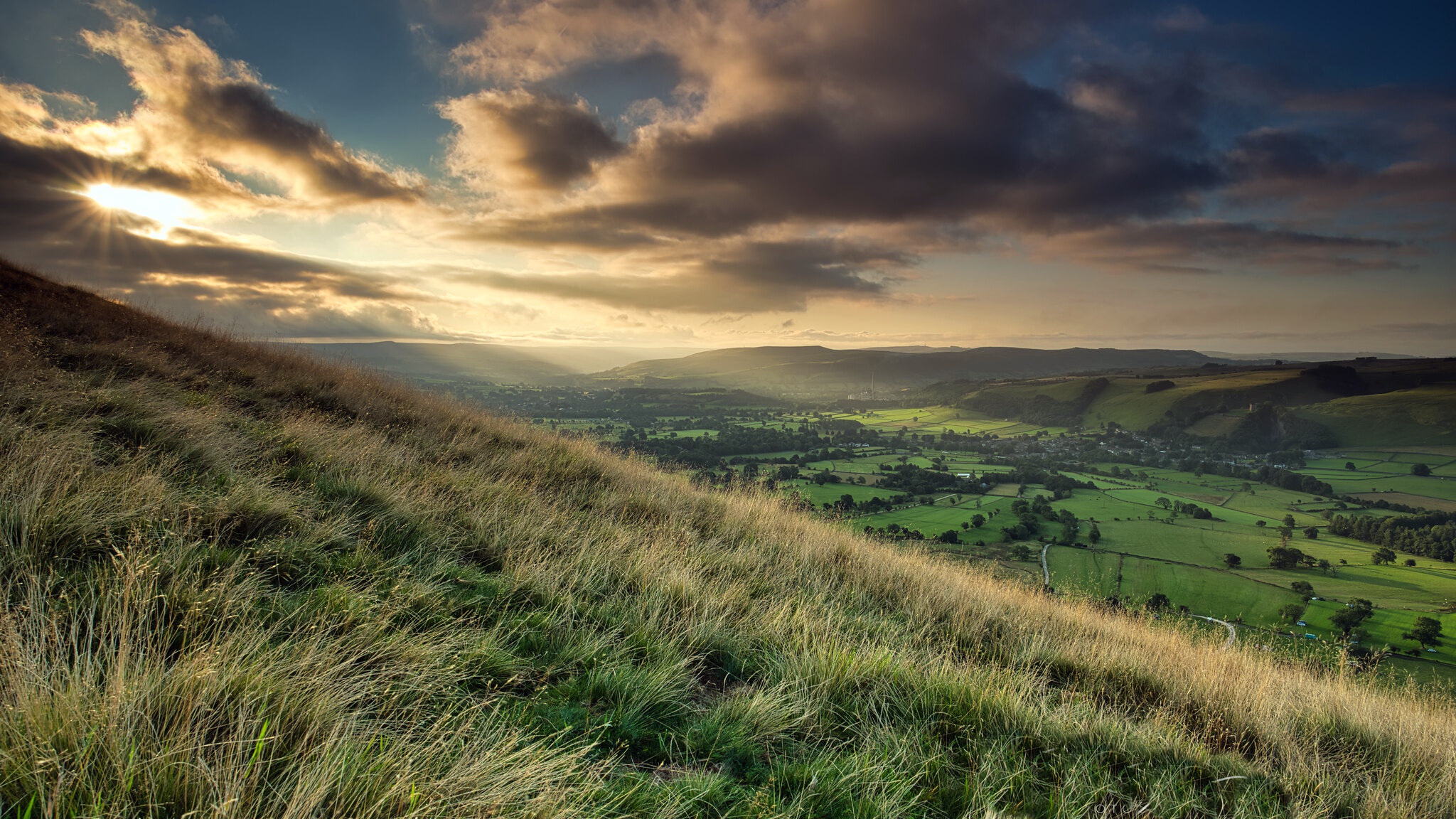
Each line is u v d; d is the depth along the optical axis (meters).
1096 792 3.13
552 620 4.03
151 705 2.18
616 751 2.89
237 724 2.26
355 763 2.11
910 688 4.00
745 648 4.40
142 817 1.84
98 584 3.04
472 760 2.36
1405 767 4.36
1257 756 4.10
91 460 4.57
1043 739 3.64
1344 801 3.62
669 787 2.56
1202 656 6.27
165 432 5.58
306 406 8.89
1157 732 4.04
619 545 5.95
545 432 12.01
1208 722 4.45
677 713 3.33
